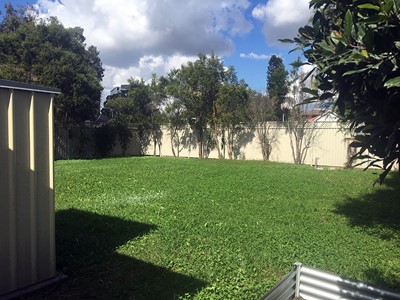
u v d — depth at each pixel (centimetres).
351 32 227
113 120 2242
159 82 2178
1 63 1803
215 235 540
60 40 1967
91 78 1961
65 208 716
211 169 1416
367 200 812
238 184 1023
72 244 495
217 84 1931
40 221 379
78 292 365
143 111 2298
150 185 1012
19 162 357
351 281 294
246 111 1875
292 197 842
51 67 1778
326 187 977
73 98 1853
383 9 209
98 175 1238
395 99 243
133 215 659
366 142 266
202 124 2042
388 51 222
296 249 479
